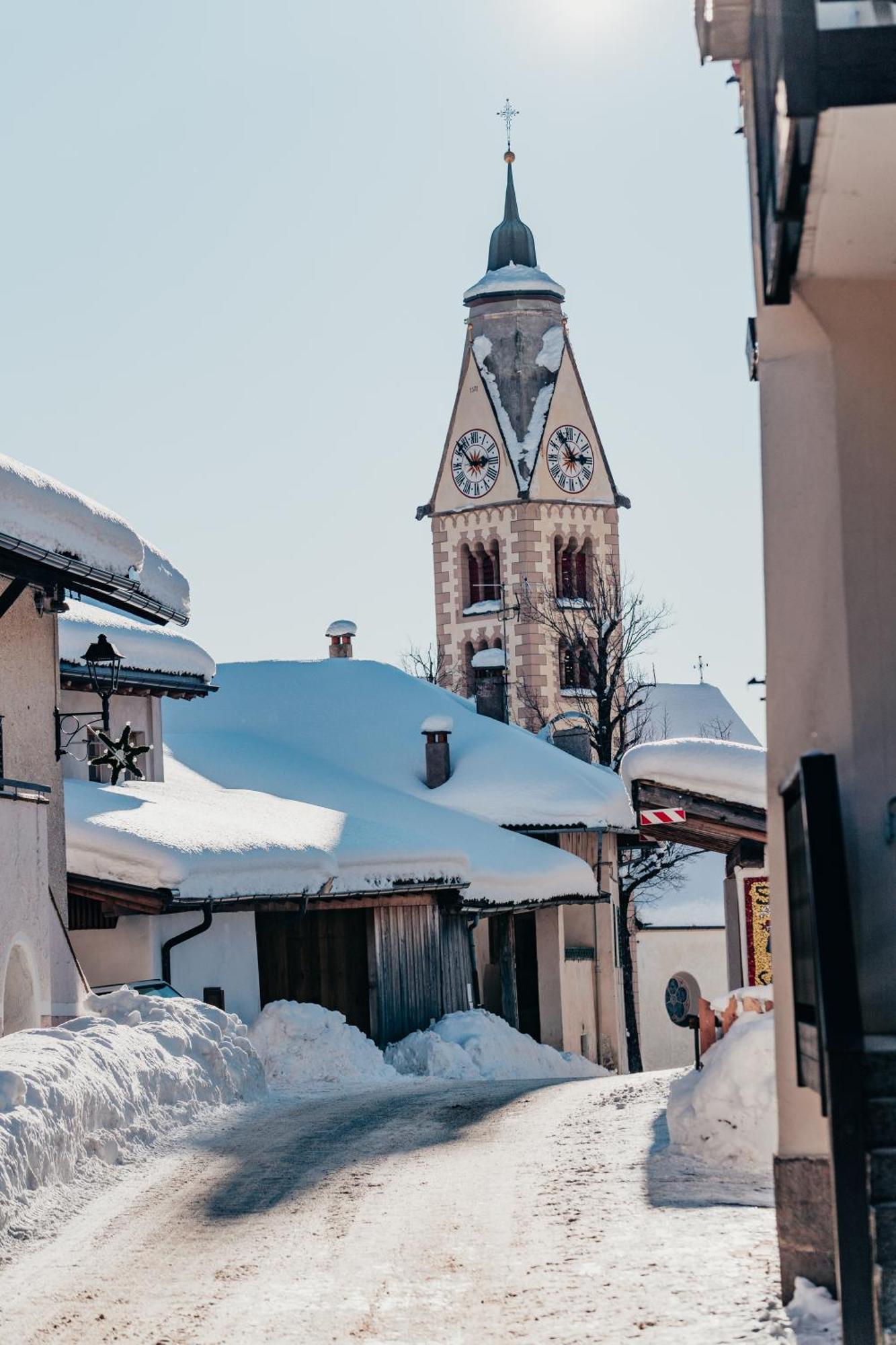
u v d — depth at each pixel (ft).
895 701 27.17
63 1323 28.96
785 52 23.48
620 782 155.94
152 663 111.55
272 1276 32.07
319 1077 87.25
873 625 27.27
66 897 76.74
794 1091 29.25
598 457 286.46
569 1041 140.77
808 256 26.66
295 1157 47.14
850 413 27.45
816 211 25.30
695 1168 41.68
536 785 146.82
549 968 139.44
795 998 28.86
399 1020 111.04
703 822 68.69
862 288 27.40
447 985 117.80
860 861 27.12
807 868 26.84
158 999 65.72
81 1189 41.73
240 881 95.30
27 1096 41.81
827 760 26.78
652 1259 31.60
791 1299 28.22
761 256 29.45
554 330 285.43
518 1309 28.76
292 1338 27.61
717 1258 31.35
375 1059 90.84
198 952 96.12
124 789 107.14
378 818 134.21
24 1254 34.78
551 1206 37.83
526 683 272.31
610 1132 49.60
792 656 29.30
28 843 66.85
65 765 104.32
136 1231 36.76
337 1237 35.47
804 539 28.84
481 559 285.84
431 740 148.97
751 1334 26.08
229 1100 61.46
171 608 82.53
